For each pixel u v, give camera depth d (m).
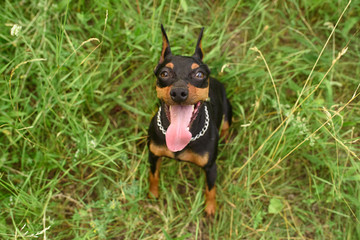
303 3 1.07
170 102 0.67
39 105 0.89
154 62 0.95
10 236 0.77
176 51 0.97
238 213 0.87
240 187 0.91
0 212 0.81
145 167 0.87
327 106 0.91
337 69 1.01
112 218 0.85
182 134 0.70
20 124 0.83
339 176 0.84
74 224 0.84
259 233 0.86
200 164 0.78
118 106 0.98
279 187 0.91
